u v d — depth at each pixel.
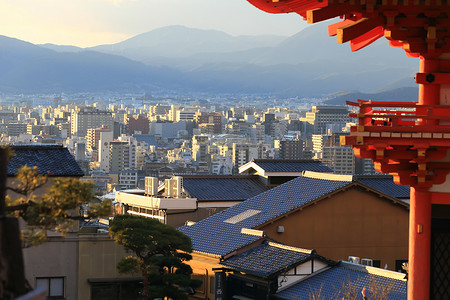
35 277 49.22
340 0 19.48
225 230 60.53
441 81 20.80
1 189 10.39
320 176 64.94
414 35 20.69
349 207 61.53
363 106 20.83
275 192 66.00
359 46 23.19
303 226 60.31
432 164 21.28
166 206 74.19
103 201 16.12
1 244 9.58
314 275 50.69
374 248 61.91
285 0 20.48
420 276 21.41
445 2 19.78
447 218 21.66
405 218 62.88
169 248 47.47
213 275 55.62
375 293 34.41
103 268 50.59
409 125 20.94
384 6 19.83
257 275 50.59
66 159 50.94
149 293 47.28
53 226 15.99
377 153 20.53
